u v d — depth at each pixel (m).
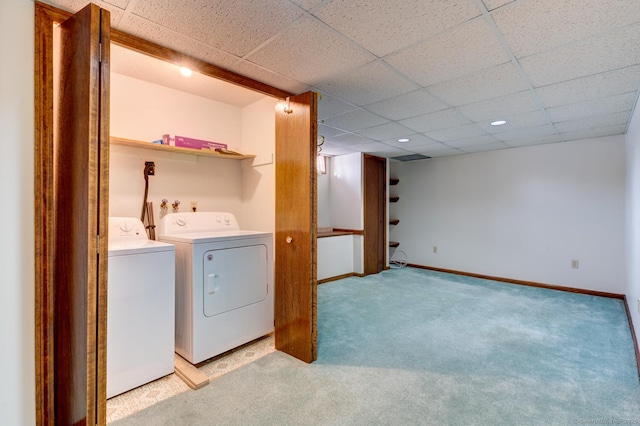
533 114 3.08
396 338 2.78
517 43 1.76
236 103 3.14
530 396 1.91
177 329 2.40
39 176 1.43
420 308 3.62
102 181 1.26
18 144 1.39
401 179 6.27
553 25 1.57
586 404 1.83
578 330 2.95
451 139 4.24
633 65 2.02
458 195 5.46
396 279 5.09
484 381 2.08
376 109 2.96
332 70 2.11
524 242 4.71
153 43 1.76
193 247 2.26
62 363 1.46
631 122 3.15
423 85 2.38
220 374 2.18
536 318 3.28
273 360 2.37
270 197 2.91
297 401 1.86
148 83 2.62
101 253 1.26
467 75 2.19
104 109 1.25
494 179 5.02
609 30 1.61
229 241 2.47
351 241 5.38
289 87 2.41
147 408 1.80
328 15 1.49
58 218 1.50
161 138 2.70
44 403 1.48
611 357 2.42
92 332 1.25
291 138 2.45
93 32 1.23
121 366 1.94
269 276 2.80
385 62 2.00
